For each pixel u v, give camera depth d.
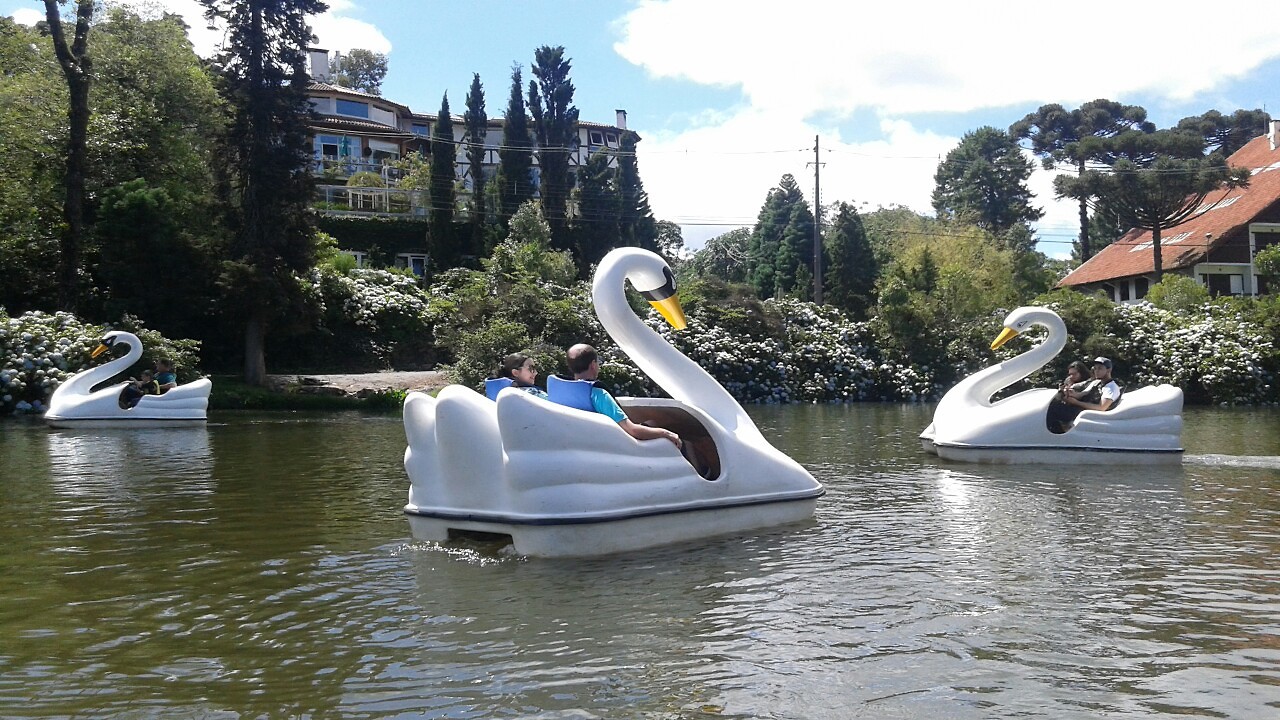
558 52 52.56
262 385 25.95
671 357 7.94
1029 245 69.88
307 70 28.06
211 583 5.76
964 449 12.05
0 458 12.47
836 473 11.04
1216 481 10.17
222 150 27.53
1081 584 5.66
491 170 68.88
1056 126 74.25
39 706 3.79
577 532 6.36
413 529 7.01
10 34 32.41
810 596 5.39
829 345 32.91
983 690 3.93
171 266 26.95
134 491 9.53
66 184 27.48
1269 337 30.52
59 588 5.66
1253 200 49.94
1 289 27.47
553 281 34.94
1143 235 58.00
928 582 5.71
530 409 6.30
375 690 3.94
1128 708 3.74
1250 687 3.97
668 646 4.50
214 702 3.83
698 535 7.05
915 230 66.38
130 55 31.66
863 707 3.75
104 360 21.80
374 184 50.84
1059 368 31.16
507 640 4.59
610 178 57.38
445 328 28.75
